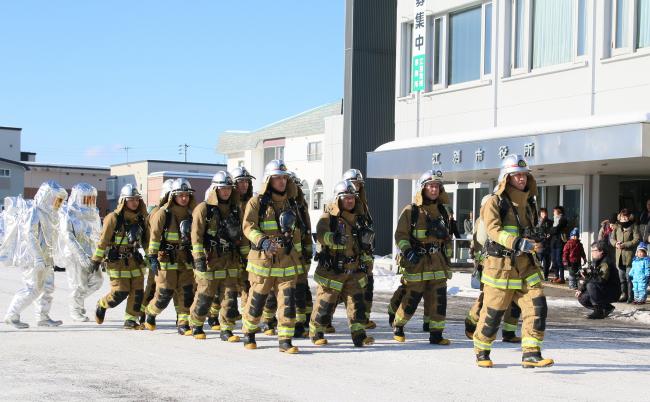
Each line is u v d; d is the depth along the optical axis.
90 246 12.70
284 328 9.64
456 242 25.08
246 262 10.75
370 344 10.25
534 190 8.70
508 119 21.22
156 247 11.14
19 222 11.70
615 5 18.45
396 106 25.27
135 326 11.76
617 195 20.08
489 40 22.02
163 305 11.36
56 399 7.11
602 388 7.60
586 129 16.56
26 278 11.76
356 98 28.50
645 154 15.41
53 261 11.95
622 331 12.17
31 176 73.69
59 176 75.00
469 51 22.89
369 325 11.89
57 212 11.91
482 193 24.05
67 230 12.30
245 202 10.98
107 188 71.81
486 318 8.62
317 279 10.12
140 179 67.62
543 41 20.47
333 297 10.07
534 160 17.95
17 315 11.79
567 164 17.48
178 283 11.30
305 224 10.17
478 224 10.43
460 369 8.55
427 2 23.95
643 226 16.42
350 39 28.61
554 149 17.41
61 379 7.98
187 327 11.18
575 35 19.39
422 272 10.20
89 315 13.31
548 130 17.64
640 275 15.34
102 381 7.89
